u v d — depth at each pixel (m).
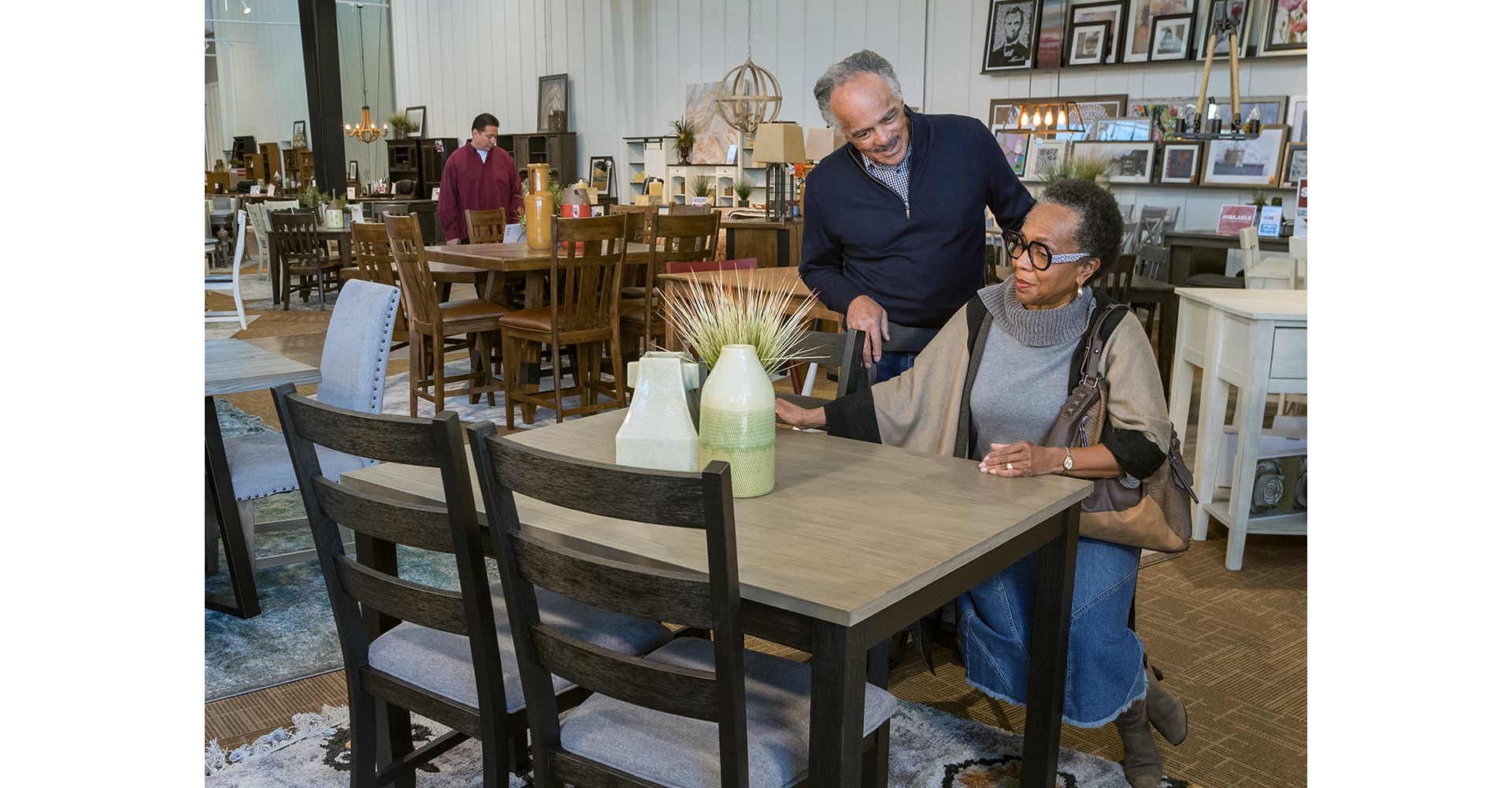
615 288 5.61
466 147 8.55
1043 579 2.08
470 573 1.75
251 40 21.83
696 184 12.14
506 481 1.61
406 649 2.00
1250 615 3.36
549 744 1.73
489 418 5.85
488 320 5.85
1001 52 10.08
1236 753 2.54
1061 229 2.13
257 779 2.39
